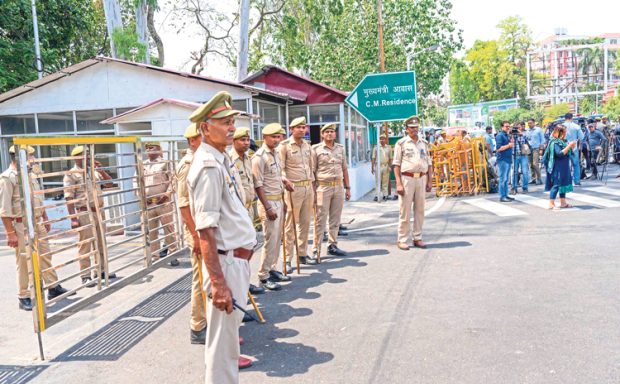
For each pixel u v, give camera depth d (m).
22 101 14.45
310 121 16.17
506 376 3.68
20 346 5.06
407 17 24.98
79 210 7.29
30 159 4.69
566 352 4.00
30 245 4.55
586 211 10.10
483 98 83.62
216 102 3.18
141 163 6.65
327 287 6.25
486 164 14.73
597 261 6.52
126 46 16.70
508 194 13.68
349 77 24.19
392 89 13.27
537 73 78.94
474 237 8.48
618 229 8.28
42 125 14.57
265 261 6.45
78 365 4.45
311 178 7.41
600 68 85.12
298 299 5.86
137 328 5.32
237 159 5.99
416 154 7.89
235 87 13.22
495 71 79.81
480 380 3.65
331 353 4.30
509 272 6.29
